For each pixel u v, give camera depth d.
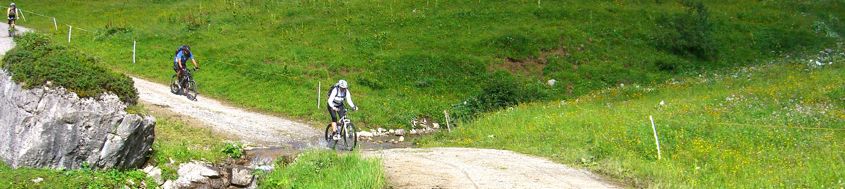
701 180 11.17
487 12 36.19
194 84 23.33
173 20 36.16
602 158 13.81
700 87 25.59
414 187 10.44
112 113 11.89
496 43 32.41
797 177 10.99
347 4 38.00
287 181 11.85
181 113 19.72
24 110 11.61
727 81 26.31
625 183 11.37
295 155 14.09
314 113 22.95
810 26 39.03
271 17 35.94
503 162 13.38
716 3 41.88
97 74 12.30
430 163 13.03
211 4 40.34
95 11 40.66
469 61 30.22
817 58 31.80
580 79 30.05
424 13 36.22
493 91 24.97
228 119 20.28
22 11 40.19
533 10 36.78
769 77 26.09
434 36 33.12
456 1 38.06
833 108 17.80
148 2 43.09
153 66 28.27
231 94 24.94
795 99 19.47
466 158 14.00
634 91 26.70
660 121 16.94
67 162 11.69
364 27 34.38
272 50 30.77
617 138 15.52
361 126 22.00
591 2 38.81
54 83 11.69
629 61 32.28
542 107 22.77
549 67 30.86
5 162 11.68
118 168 12.16
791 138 14.45
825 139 14.30
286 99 24.47
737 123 16.20
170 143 14.81
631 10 37.78
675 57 33.12
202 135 16.80
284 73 27.38
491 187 10.52
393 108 24.41
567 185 10.90
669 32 35.28
